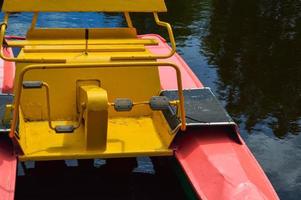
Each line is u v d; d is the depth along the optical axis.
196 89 4.69
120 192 4.45
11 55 5.66
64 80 4.45
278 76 7.21
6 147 3.92
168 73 5.56
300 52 8.20
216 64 7.57
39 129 4.31
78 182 4.57
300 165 5.09
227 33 8.99
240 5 10.73
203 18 9.77
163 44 6.54
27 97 4.39
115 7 4.71
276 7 10.71
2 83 4.98
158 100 4.07
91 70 4.49
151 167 4.83
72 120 4.49
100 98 3.83
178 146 4.13
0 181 3.59
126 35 5.03
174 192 4.45
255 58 7.87
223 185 3.69
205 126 4.12
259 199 3.54
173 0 10.88
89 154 3.97
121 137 4.27
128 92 4.59
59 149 4.02
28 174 4.66
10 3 4.49
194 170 3.89
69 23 9.02
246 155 4.06
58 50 4.57
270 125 5.82
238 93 6.60
